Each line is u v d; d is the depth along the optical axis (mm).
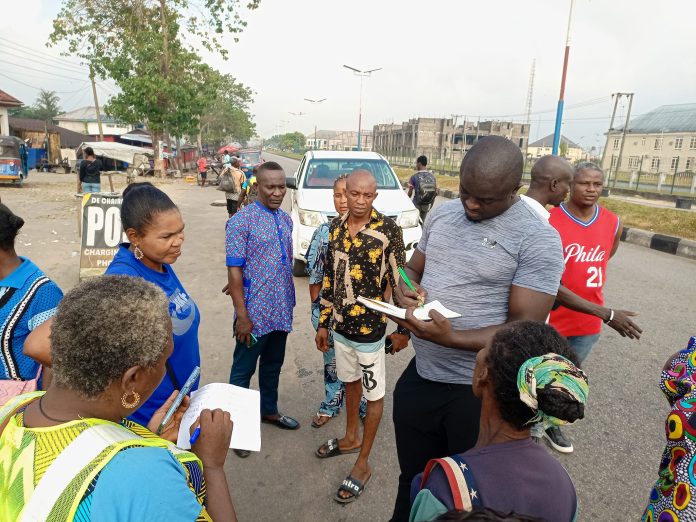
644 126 56688
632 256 9164
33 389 1703
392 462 3006
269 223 2941
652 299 6281
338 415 3506
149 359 1009
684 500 1246
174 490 882
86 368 946
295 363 4312
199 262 7547
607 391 3889
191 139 58781
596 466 2973
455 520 819
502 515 823
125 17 22328
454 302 1945
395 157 54844
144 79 21625
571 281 3039
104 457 861
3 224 1773
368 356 2648
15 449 921
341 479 2848
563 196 2861
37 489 850
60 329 960
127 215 1760
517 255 1835
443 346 1848
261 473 2881
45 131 29922
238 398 1548
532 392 1022
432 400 2029
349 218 2674
